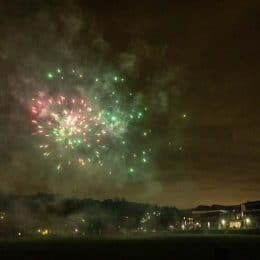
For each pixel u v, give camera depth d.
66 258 26.12
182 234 51.66
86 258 26.11
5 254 27.50
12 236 45.44
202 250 29.44
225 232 54.09
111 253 28.25
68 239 40.41
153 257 26.41
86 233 51.84
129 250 29.83
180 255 27.12
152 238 41.62
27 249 30.11
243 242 36.34
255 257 25.81
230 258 25.39
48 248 30.92
